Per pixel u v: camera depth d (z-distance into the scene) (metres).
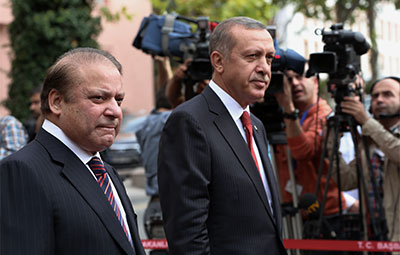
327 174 3.63
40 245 1.49
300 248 3.32
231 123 2.26
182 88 3.75
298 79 3.78
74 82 1.62
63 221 1.54
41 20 8.45
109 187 1.73
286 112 3.42
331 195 3.62
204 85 3.53
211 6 10.85
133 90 17.19
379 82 3.53
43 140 1.63
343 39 3.29
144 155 3.74
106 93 1.63
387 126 3.53
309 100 3.80
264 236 2.20
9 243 1.47
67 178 1.60
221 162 2.18
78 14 8.70
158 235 3.67
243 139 2.27
